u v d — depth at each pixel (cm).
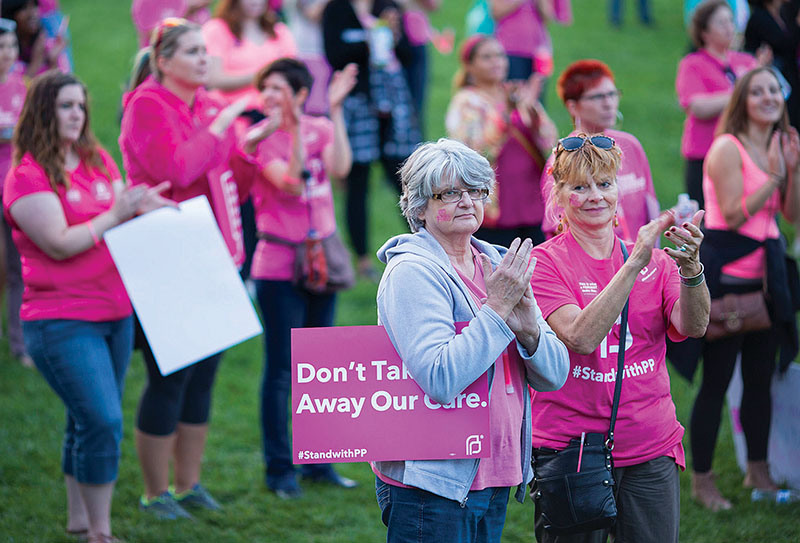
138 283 922
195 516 1077
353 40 1714
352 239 1789
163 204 941
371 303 1684
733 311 1054
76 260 922
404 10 1962
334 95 1266
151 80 1016
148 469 1058
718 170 1060
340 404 661
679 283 759
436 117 2506
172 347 925
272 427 1141
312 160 1148
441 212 670
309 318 1180
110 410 928
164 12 1828
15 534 1014
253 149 1091
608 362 736
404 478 653
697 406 1102
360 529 1062
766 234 1062
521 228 1403
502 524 700
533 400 754
